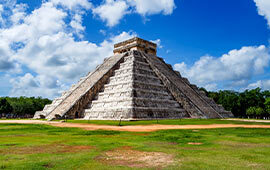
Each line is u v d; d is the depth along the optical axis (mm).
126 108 40094
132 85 44219
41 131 21688
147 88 47281
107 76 54312
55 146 12906
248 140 15250
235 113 87125
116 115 41000
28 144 13562
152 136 17609
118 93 44969
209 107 53938
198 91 64938
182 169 8344
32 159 9695
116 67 57094
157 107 44188
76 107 46938
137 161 9547
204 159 9773
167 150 11805
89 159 9836
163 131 21672
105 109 43688
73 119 44375
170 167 8617
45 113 56469
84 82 56281
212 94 100688
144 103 42250
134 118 38781
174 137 16906
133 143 14062
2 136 17719
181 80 60594
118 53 69250
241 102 83750
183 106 48844
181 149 12078
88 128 25188
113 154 10852
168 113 44750
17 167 8438
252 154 10680
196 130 22641
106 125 29609
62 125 29672
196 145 13320
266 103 73625
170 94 51469
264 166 8617
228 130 22656
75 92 53281
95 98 50531
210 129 23828
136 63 54000
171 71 63125
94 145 13289
